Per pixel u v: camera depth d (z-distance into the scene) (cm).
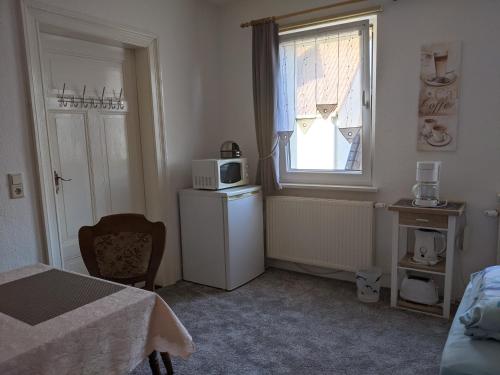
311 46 309
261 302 284
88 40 262
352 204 299
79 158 262
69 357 112
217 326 248
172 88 314
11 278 158
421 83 272
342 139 308
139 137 306
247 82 351
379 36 283
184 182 332
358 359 208
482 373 122
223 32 358
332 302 281
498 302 138
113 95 283
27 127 216
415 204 259
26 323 118
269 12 329
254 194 324
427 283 262
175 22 313
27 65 212
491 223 261
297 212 325
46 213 226
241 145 363
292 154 335
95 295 140
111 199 286
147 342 139
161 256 199
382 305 274
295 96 322
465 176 266
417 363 203
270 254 345
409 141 283
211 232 307
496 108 252
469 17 253
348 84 298
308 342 226
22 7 208
